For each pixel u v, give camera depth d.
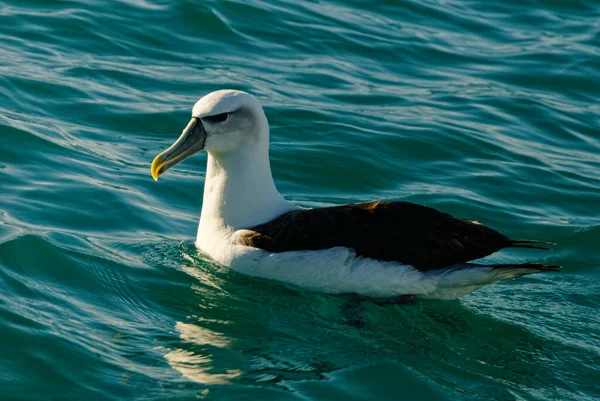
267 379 10.19
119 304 11.63
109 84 17.94
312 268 12.05
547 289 12.94
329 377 10.28
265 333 11.33
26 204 13.63
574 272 13.53
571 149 17.59
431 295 12.13
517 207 15.34
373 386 10.15
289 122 17.27
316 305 12.08
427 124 17.67
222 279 12.54
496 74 20.44
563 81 20.28
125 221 13.78
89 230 13.32
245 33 20.80
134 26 20.17
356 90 18.98
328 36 21.23
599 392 10.45
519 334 11.59
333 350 10.98
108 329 10.95
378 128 17.34
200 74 18.83
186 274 12.55
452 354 11.08
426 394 10.05
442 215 12.03
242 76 18.95
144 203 14.38
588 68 20.80
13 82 17.22
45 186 14.25
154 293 12.02
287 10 22.05
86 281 11.94
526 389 10.39
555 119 18.59
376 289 11.98
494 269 11.56
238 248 12.48
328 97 18.52
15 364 9.93
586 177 16.47
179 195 14.92
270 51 20.28
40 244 12.31
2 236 12.39
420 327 11.70
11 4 20.31
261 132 12.78
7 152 14.98
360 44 21.12
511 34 22.53
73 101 17.09
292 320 11.69
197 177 15.50
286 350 10.93
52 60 18.48
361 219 12.09
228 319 11.59
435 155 16.77
